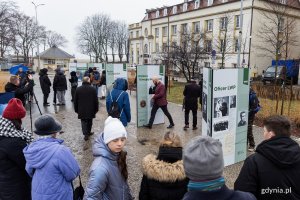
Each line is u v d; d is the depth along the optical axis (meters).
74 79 15.22
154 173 2.42
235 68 5.89
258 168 2.34
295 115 10.37
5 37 46.97
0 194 3.04
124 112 6.98
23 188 3.11
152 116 9.75
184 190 2.42
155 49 66.06
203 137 1.73
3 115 3.14
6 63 42.91
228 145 6.13
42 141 2.87
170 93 20.31
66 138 8.43
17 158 3.02
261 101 13.48
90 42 80.75
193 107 9.35
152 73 9.98
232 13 43.91
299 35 43.91
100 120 11.05
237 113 6.15
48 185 2.74
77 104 8.03
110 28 80.50
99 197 2.59
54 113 12.34
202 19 50.78
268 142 2.38
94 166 2.67
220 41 40.50
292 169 2.30
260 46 39.44
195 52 25.83
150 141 8.24
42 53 70.44
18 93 8.19
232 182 5.45
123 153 2.84
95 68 17.30
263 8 41.00
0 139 3.04
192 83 9.32
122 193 2.77
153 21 65.62
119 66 15.98
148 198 2.55
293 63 30.27
